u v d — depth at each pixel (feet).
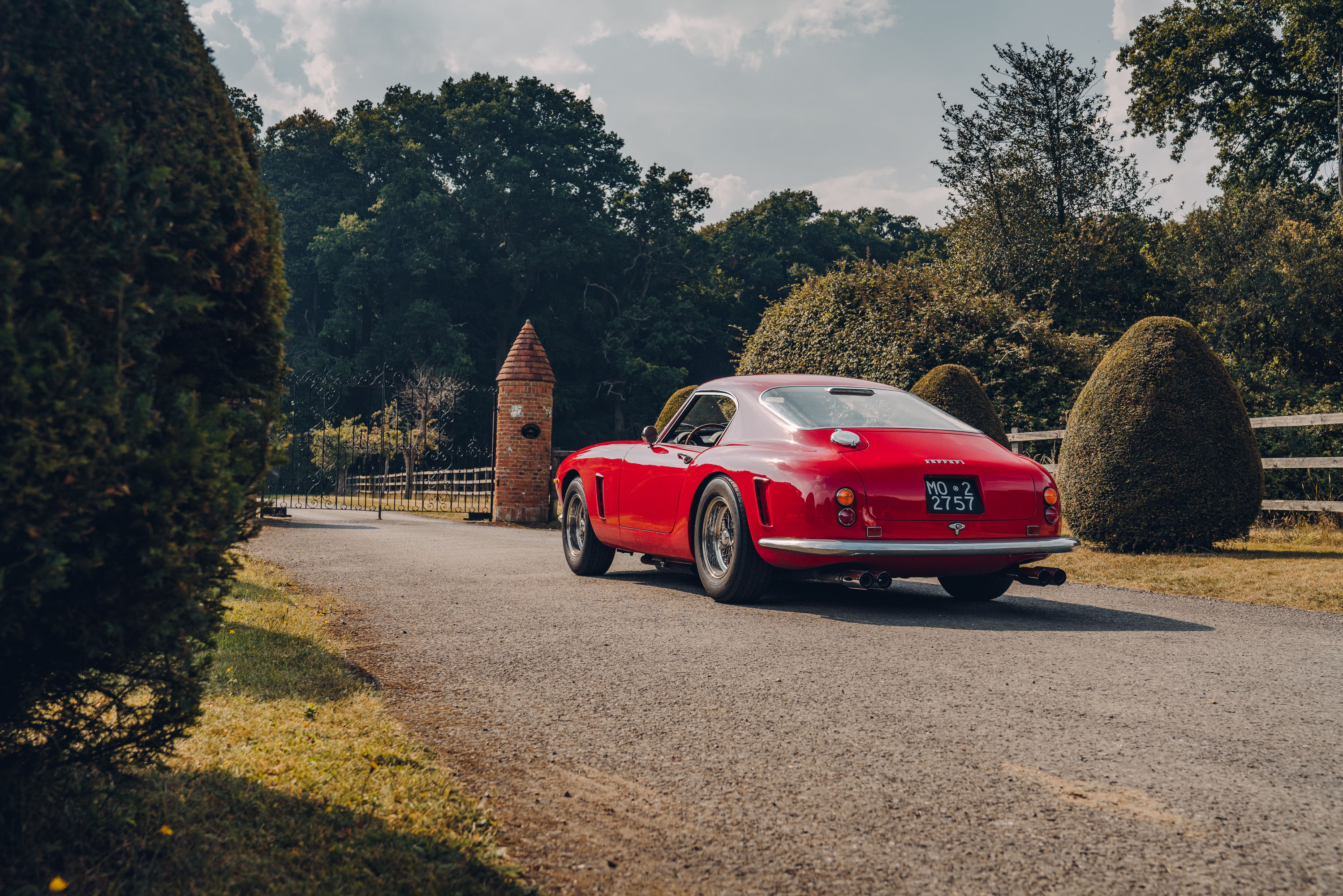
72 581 6.25
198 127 6.91
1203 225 84.74
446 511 64.13
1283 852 7.31
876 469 17.49
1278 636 15.90
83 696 7.22
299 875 6.64
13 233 5.65
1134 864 7.11
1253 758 9.49
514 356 53.52
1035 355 54.80
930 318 54.75
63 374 5.74
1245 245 82.94
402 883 6.60
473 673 13.41
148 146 6.48
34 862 6.26
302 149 173.17
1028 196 82.48
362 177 175.94
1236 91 102.83
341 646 15.25
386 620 17.67
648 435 22.75
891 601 20.17
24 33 5.94
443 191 163.63
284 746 9.35
